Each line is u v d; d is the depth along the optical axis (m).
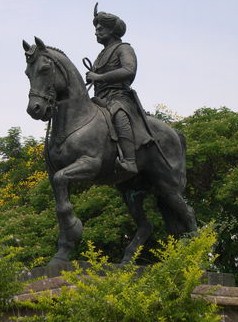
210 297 10.20
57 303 8.94
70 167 10.29
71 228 10.13
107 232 19.20
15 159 27.67
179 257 9.01
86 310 8.56
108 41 11.66
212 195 21.23
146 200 19.12
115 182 11.12
